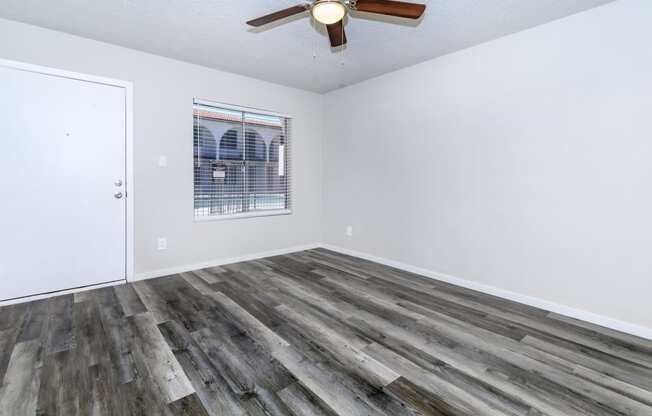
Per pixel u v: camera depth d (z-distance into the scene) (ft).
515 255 9.16
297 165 14.70
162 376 5.57
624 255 7.40
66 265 9.43
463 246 10.34
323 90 14.70
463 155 10.21
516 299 9.16
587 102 7.77
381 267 12.44
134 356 6.17
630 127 7.22
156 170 10.84
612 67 7.39
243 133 13.24
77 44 9.29
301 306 8.64
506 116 9.16
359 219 13.83
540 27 8.41
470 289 10.14
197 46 9.93
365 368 5.88
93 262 9.85
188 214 11.64
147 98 10.55
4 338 6.81
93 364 5.90
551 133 8.35
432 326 7.57
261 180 13.92
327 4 5.85
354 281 10.77
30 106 8.74
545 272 8.61
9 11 7.96
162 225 11.06
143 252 10.71
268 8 7.72
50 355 6.19
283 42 9.60
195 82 11.50
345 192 14.43
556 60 8.18
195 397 5.06
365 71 12.10
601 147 7.61
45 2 7.54
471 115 9.94
